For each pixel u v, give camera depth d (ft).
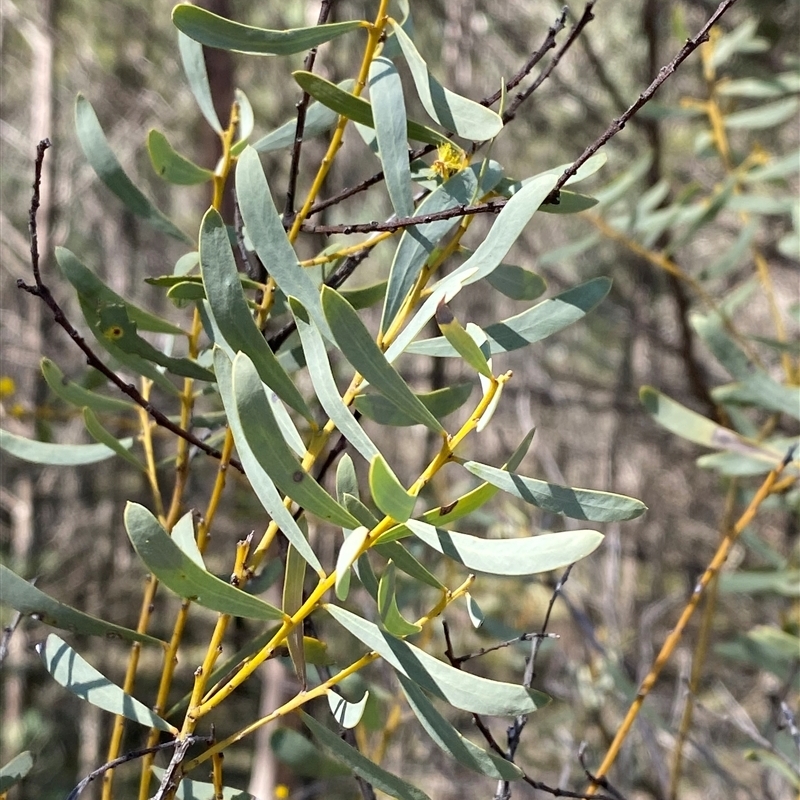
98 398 1.29
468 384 1.08
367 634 0.88
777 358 3.75
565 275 5.01
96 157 1.17
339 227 1.05
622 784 2.43
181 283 1.06
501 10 4.16
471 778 3.21
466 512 0.88
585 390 5.17
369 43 1.04
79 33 4.93
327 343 1.23
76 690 0.93
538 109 4.16
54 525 6.25
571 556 0.78
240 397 0.79
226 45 0.98
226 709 5.37
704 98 3.91
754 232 2.47
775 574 2.16
